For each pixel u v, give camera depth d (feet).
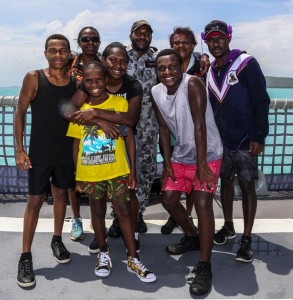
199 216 8.82
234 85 9.67
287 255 10.36
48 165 9.23
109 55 8.84
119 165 9.03
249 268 9.68
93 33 11.28
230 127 9.87
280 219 12.77
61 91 9.00
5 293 8.52
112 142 8.97
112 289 8.75
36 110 9.04
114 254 10.57
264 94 9.47
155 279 9.09
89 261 10.07
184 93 8.71
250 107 9.70
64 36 8.84
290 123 15.42
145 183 12.03
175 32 11.16
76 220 11.24
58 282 9.02
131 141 9.45
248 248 10.02
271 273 9.43
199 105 8.51
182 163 9.60
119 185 9.12
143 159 11.88
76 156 9.27
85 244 11.05
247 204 10.16
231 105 9.73
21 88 8.91
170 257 10.37
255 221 12.60
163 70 8.56
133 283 9.02
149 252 10.66
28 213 9.35
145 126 11.64
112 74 8.94
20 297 8.38
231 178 10.64
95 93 8.66
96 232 9.50
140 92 9.45
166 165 9.82
